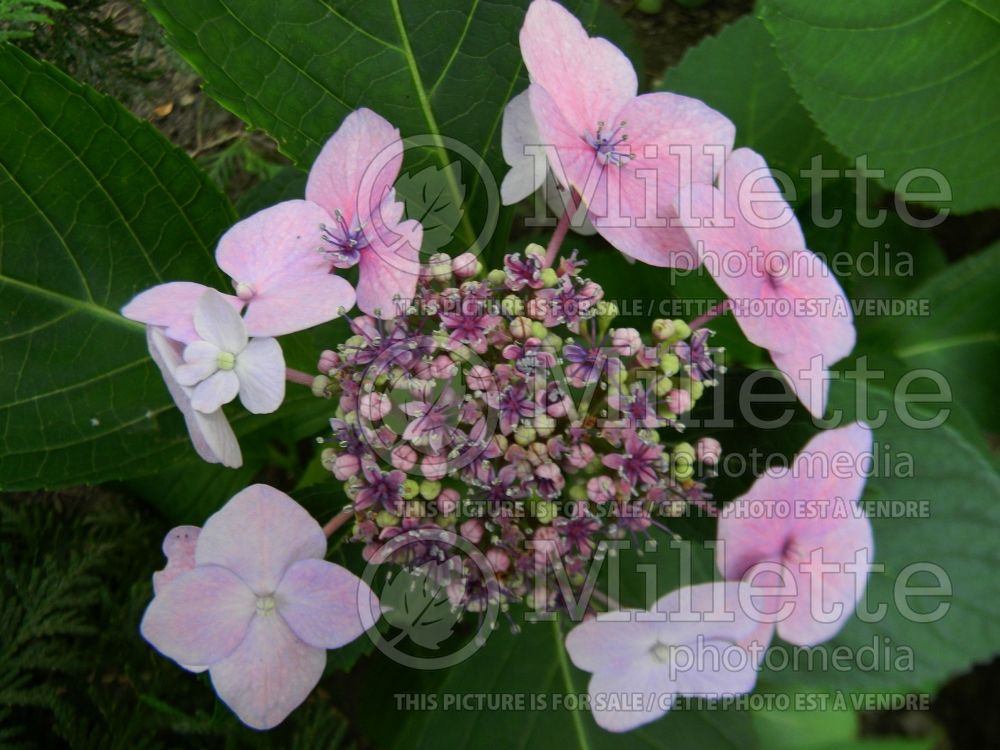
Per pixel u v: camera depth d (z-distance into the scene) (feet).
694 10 1.06
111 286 0.72
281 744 0.85
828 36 0.73
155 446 0.74
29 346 0.71
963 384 0.87
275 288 0.58
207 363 0.56
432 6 0.70
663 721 0.69
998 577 0.67
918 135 0.76
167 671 0.83
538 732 0.68
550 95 0.59
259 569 0.56
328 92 0.70
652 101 0.62
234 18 0.67
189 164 0.70
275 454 0.91
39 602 0.78
